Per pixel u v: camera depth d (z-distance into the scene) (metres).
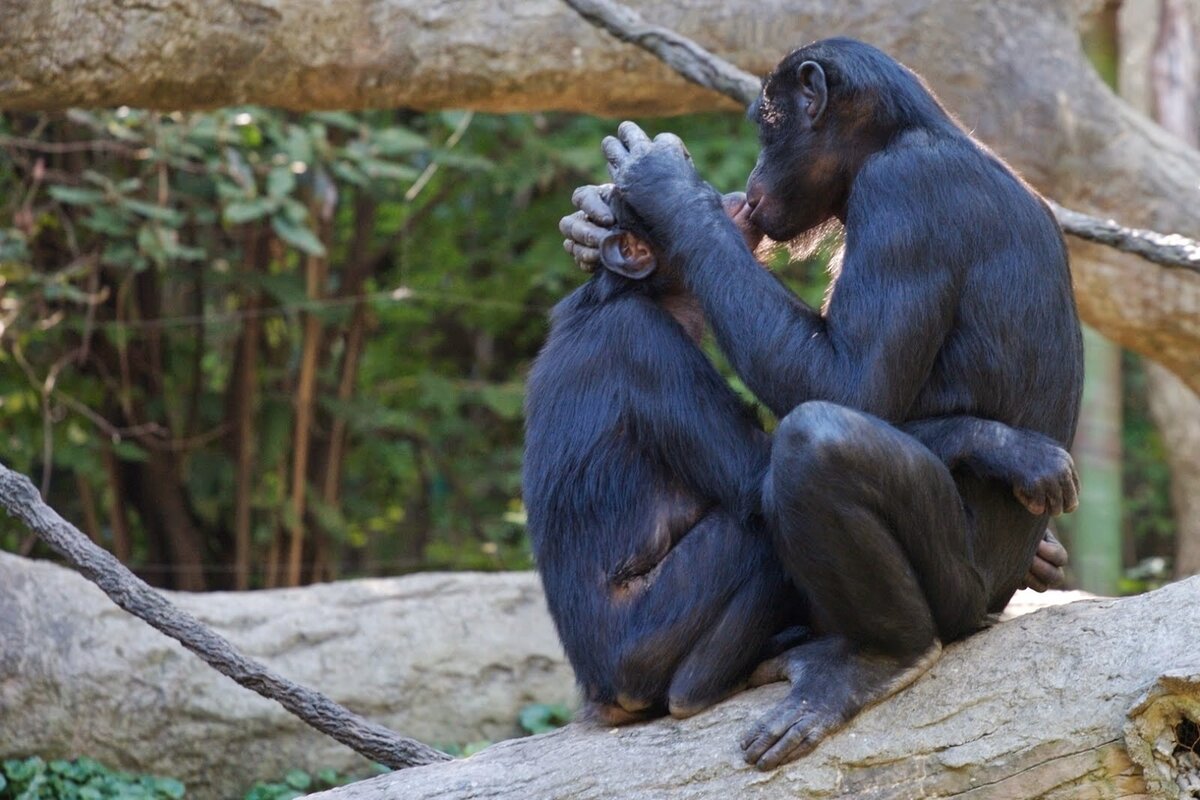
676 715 9.99
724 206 11.03
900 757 9.35
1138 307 18.70
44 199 23.30
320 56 16.31
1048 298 9.93
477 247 28.83
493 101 17.41
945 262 9.66
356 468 28.00
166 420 24.92
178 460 25.22
